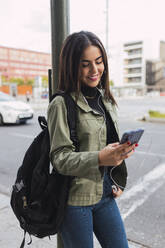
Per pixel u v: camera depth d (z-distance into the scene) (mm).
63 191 1090
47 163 1138
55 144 1031
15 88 34812
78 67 1093
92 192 1140
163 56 89875
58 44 1443
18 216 1221
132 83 84875
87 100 1196
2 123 9211
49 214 1118
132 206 2947
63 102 1075
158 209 2863
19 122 9492
